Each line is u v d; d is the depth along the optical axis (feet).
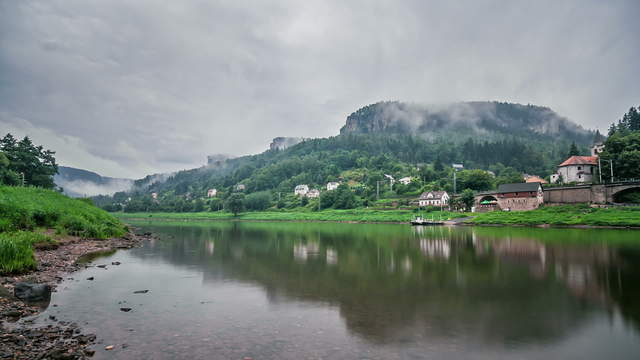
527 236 174.09
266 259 106.01
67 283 70.13
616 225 216.74
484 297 61.11
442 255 112.78
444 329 45.70
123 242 148.77
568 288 66.90
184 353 37.60
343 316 51.03
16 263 72.23
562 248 124.06
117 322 47.60
